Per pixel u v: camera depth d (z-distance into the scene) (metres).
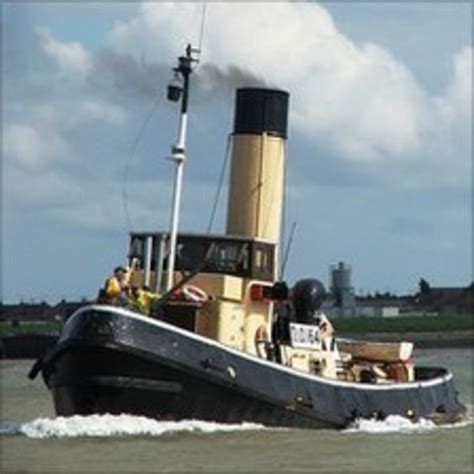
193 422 111.62
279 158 126.50
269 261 121.75
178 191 118.31
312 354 124.88
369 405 124.62
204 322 117.31
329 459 104.69
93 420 110.50
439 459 106.69
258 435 112.75
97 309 109.06
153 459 101.19
